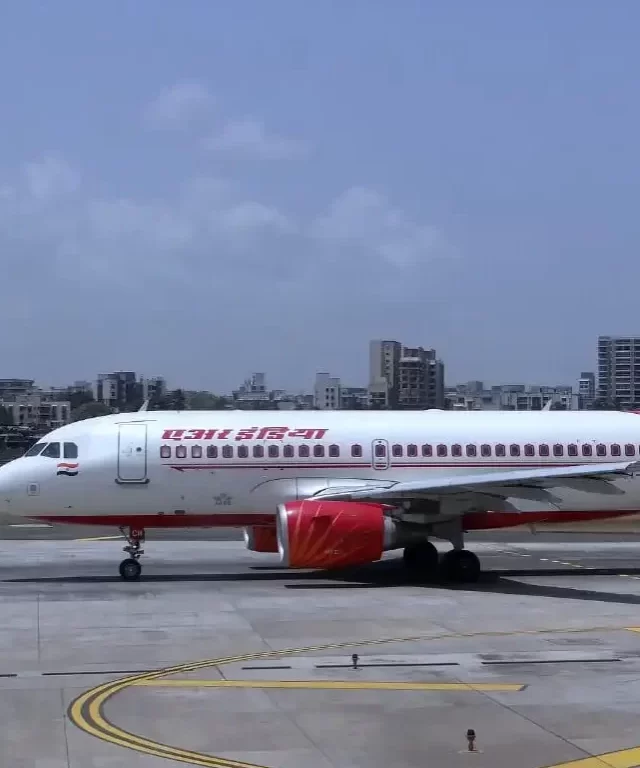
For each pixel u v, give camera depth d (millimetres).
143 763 12648
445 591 27453
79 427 29906
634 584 28922
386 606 24781
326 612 23875
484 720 14531
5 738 13695
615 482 31156
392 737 13734
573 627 21984
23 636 20984
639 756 12914
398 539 29328
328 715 14789
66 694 16078
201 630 21594
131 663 18375
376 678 17094
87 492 29188
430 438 30844
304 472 30062
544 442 31359
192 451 29656
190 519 29969
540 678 17094
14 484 28969
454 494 28750
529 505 31047
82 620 22812
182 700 15656
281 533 27672
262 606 24766
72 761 12727
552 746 13336
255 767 12523
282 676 17266
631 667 17953
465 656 18906
